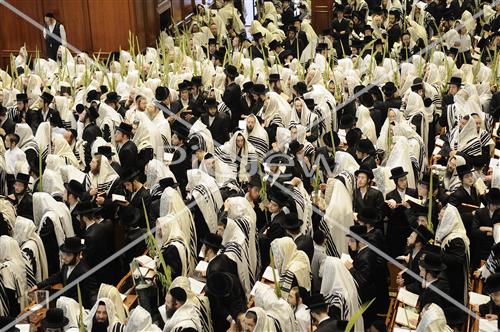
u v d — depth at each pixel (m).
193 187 15.34
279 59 25.73
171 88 22.41
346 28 30.11
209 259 12.90
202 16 30.41
